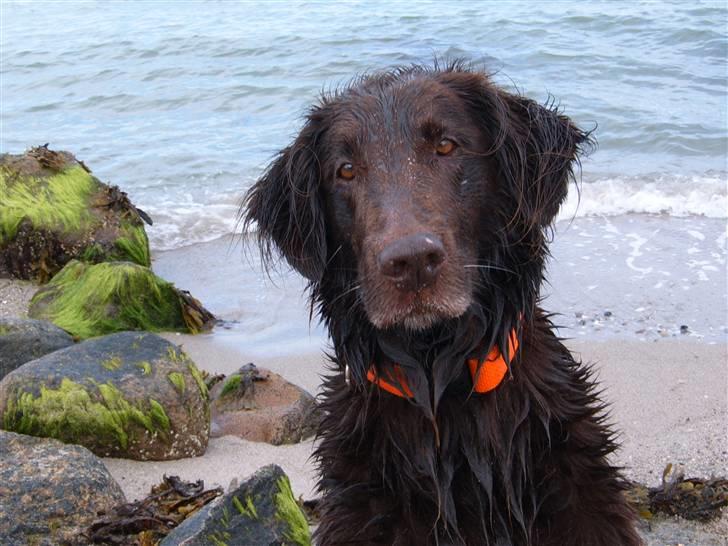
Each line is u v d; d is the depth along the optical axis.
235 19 4.08
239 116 2.96
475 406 0.90
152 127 2.90
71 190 2.03
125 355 1.32
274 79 3.26
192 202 2.30
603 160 2.41
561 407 0.91
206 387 1.35
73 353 1.32
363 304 0.88
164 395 1.27
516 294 0.92
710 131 2.56
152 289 1.69
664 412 1.35
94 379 1.27
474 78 0.94
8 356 1.43
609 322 1.62
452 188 0.88
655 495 1.14
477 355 0.90
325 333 1.65
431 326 0.89
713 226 2.02
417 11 3.91
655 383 1.42
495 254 0.91
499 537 0.90
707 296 1.70
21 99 3.27
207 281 1.90
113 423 1.25
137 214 2.04
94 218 1.97
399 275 0.83
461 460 0.91
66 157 2.14
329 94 1.12
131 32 4.02
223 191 2.37
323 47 3.53
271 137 2.74
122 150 2.68
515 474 0.90
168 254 2.05
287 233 0.98
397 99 0.91
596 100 2.82
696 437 1.28
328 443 0.95
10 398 1.26
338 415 0.96
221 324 1.71
